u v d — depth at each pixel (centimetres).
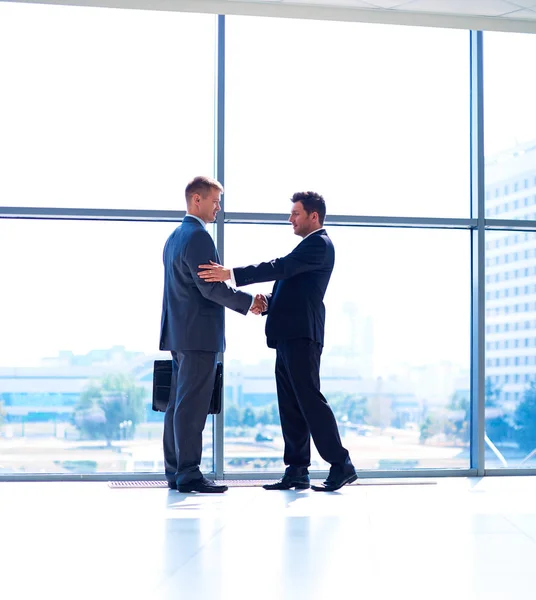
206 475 565
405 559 302
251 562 296
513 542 333
